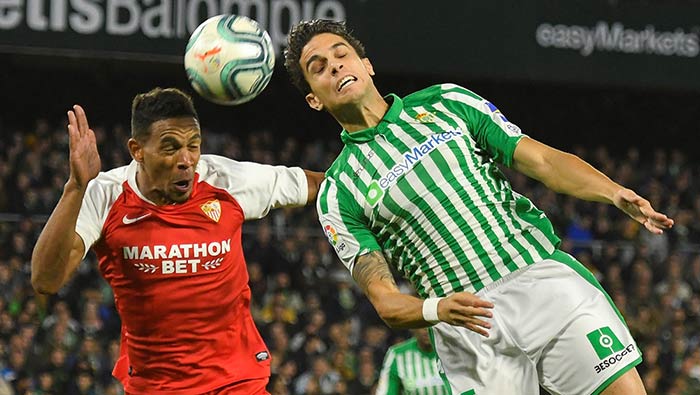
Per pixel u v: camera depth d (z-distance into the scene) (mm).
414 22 47719
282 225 44094
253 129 59156
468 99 14703
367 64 15180
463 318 12367
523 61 49031
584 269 14398
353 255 14555
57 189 43469
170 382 14844
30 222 38906
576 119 62625
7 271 37062
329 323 39250
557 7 49469
